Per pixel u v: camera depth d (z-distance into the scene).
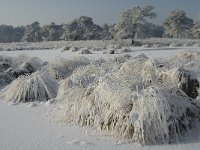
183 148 4.29
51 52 31.05
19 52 32.84
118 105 4.81
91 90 5.52
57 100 6.56
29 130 5.18
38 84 7.65
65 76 10.58
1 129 5.26
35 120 5.76
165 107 4.59
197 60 12.36
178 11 68.25
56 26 94.44
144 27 50.72
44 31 95.81
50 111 6.32
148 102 4.61
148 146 4.39
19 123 5.60
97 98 5.21
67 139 4.72
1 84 10.20
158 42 48.38
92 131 5.05
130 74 5.78
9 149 4.34
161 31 94.25
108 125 5.00
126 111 4.77
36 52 31.83
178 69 5.73
